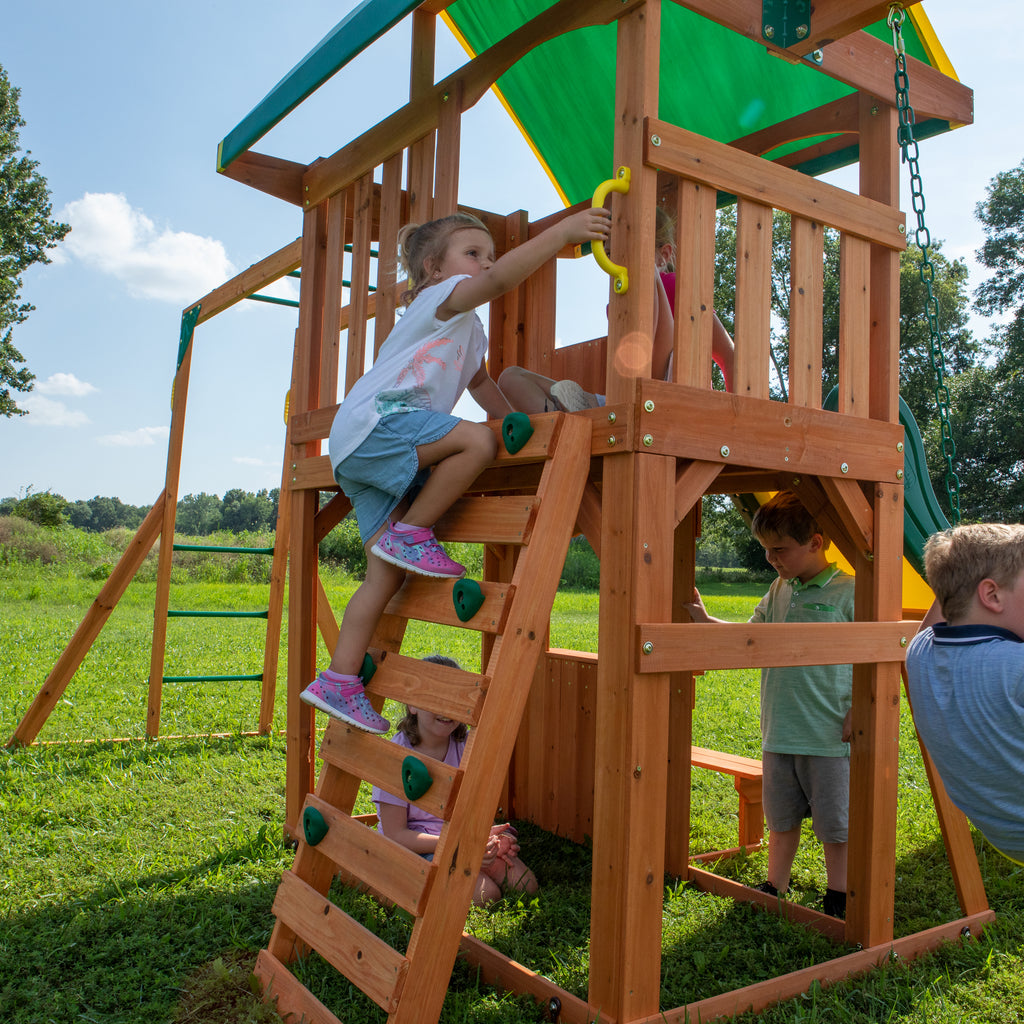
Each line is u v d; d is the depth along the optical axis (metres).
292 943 2.57
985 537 2.05
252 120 3.46
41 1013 2.35
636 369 2.29
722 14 2.50
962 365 31.61
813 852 3.90
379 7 2.65
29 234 27.77
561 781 4.18
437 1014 2.02
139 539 5.76
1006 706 1.92
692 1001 2.46
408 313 2.58
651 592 2.26
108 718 6.39
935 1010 2.41
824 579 3.45
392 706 6.37
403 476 2.38
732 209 23.22
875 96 3.06
